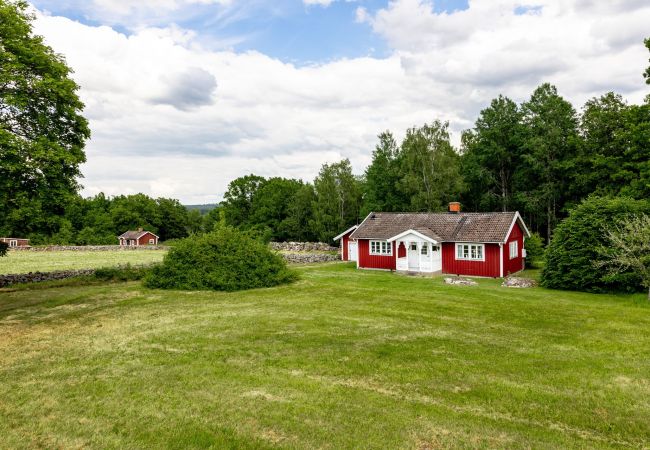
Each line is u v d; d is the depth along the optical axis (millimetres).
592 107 44406
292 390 9109
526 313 16688
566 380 9672
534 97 49719
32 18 20219
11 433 7320
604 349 12039
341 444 6965
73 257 52000
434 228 32906
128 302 19469
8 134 16234
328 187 57969
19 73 17672
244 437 7184
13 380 9758
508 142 52312
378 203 57062
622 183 40062
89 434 7297
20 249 64875
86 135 21000
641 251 20031
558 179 48250
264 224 74938
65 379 9805
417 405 8383
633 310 17297
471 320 15523
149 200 104062
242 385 9398
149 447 6898
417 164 50719
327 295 20953
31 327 14844
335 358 11234
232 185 86375
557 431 7453
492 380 9672
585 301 19484
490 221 31219
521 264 33625
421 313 16703
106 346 12445
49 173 17859
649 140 33594
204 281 23109
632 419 7883
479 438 7160
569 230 23234
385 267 33688
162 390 9141
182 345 12477
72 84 19531
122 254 56469
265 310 17406
